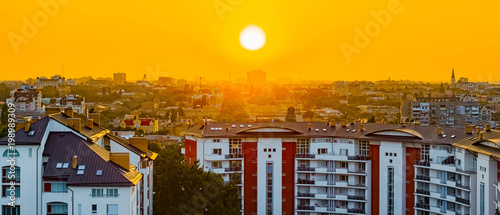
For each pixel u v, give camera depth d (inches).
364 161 6131.9
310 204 6348.4
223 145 6269.7
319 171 6279.5
